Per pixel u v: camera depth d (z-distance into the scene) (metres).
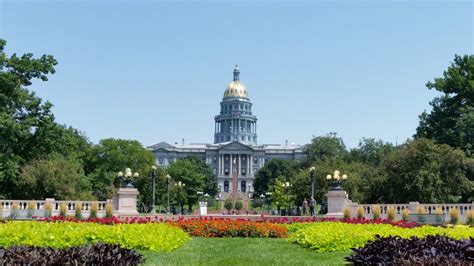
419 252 11.69
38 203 40.72
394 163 55.16
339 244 17.83
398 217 37.75
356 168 71.75
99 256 10.46
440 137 61.50
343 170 68.62
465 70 63.53
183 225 25.17
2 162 48.44
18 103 50.25
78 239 16.50
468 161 51.53
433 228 20.69
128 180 43.28
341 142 132.00
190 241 21.77
